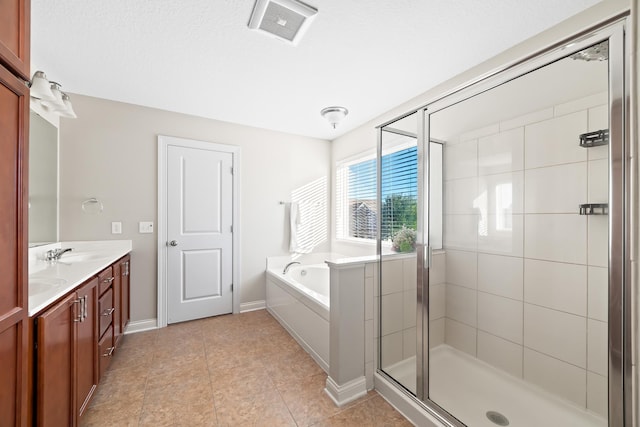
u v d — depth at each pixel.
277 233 3.51
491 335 1.79
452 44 1.82
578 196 1.43
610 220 1.03
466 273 1.87
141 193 2.77
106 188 2.62
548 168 1.52
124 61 1.99
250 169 3.35
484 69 2.02
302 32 1.68
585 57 1.15
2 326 0.82
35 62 1.98
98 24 1.60
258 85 2.35
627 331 1.00
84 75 2.18
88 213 2.54
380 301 1.90
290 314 2.70
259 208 3.40
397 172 1.93
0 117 0.82
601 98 1.26
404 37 1.74
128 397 1.75
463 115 1.73
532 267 1.63
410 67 2.09
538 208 1.58
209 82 2.30
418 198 1.76
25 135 0.92
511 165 1.66
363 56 1.94
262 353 2.32
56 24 1.59
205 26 1.63
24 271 0.92
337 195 3.82
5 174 0.84
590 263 1.42
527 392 1.63
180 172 2.95
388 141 2.01
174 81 2.28
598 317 1.40
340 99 2.62
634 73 0.64
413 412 1.55
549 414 1.50
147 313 2.80
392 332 1.84
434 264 1.82
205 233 3.08
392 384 1.74
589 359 1.43
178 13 1.52
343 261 1.77
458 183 1.82
